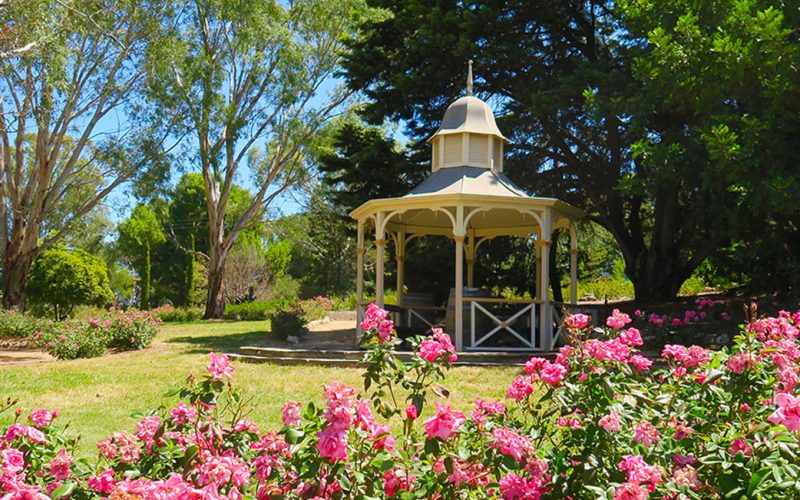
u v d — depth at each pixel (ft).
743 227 47.60
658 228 64.18
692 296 68.18
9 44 65.51
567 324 13.17
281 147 116.67
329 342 56.34
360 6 102.32
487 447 9.75
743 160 37.42
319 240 160.76
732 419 11.76
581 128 59.98
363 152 67.26
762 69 36.06
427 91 62.95
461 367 39.22
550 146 65.05
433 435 9.08
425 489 9.58
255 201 118.52
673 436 10.99
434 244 71.20
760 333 14.38
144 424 10.81
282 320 61.93
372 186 67.67
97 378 38.70
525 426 12.42
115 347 56.18
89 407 29.96
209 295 117.08
